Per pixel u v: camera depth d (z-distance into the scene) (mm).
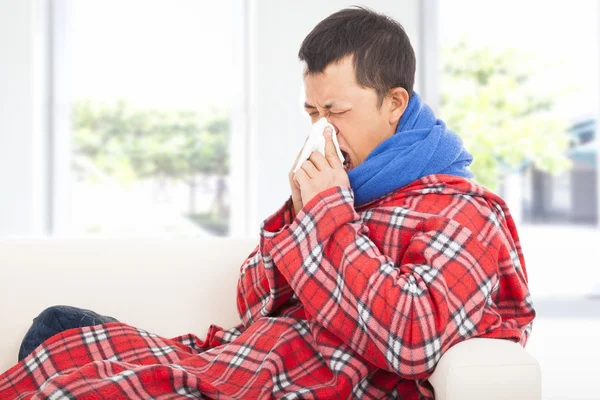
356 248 1010
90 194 3791
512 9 3904
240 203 3812
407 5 3689
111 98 3756
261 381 1012
